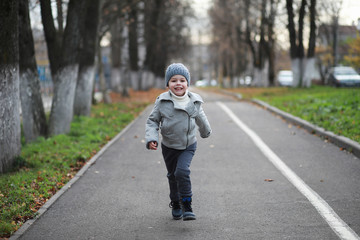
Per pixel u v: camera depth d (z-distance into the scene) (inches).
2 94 347.6
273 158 387.2
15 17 350.0
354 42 1344.7
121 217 236.5
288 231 207.5
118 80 1582.2
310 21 1323.8
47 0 557.9
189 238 202.8
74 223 227.8
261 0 1694.1
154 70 2288.4
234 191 285.0
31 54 514.3
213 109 849.5
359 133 432.8
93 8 693.9
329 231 205.3
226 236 203.9
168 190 291.7
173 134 215.3
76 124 615.8
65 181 317.1
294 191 278.8
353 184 290.0
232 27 1956.2
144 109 916.0
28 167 362.3
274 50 1967.3
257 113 758.5
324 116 568.7
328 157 379.2
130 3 1063.0
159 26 1808.6
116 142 497.7
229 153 418.9
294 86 1385.3
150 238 204.2
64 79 550.3
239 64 2390.5
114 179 325.1
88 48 711.1
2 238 205.0
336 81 1235.2
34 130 520.7
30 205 253.1
